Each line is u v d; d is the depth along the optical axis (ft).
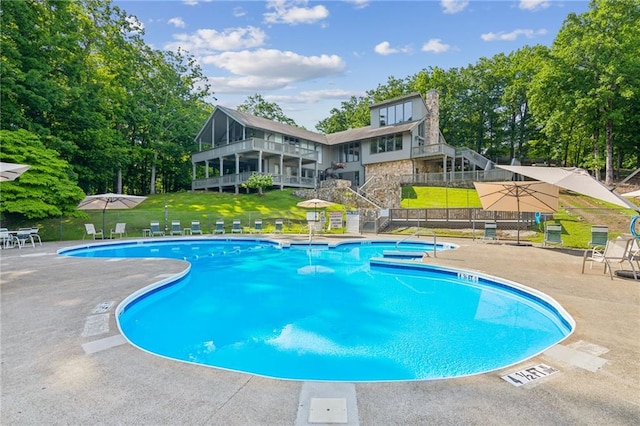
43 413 8.40
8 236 45.83
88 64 82.43
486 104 135.64
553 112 85.71
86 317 16.16
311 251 48.44
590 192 25.36
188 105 120.98
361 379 13.33
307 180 105.50
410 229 63.26
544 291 20.97
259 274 33.78
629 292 20.63
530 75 118.52
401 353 15.62
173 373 10.59
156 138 107.86
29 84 58.29
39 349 12.40
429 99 111.65
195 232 64.28
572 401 8.89
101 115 76.23
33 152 52.54
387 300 24.56
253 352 15.98
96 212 71.10
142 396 9.19
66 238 59.52
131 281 24.38
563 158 117.60
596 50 75.51
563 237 46.52
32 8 63.67
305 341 17.35
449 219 61.87
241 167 119.44
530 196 42.09
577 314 16.34
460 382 10.01
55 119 69.97
